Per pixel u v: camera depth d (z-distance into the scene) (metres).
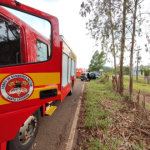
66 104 5.27
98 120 3.25
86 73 17.50
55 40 2.18
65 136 2.78
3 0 1.59
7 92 1.55
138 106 4.17
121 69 6.50
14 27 1.82
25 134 2.11
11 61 1.76
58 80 2.33
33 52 2.28
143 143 2.32
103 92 7.09
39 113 2.60
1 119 1.51
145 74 17.05
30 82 1.80
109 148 2.20
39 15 1.99
